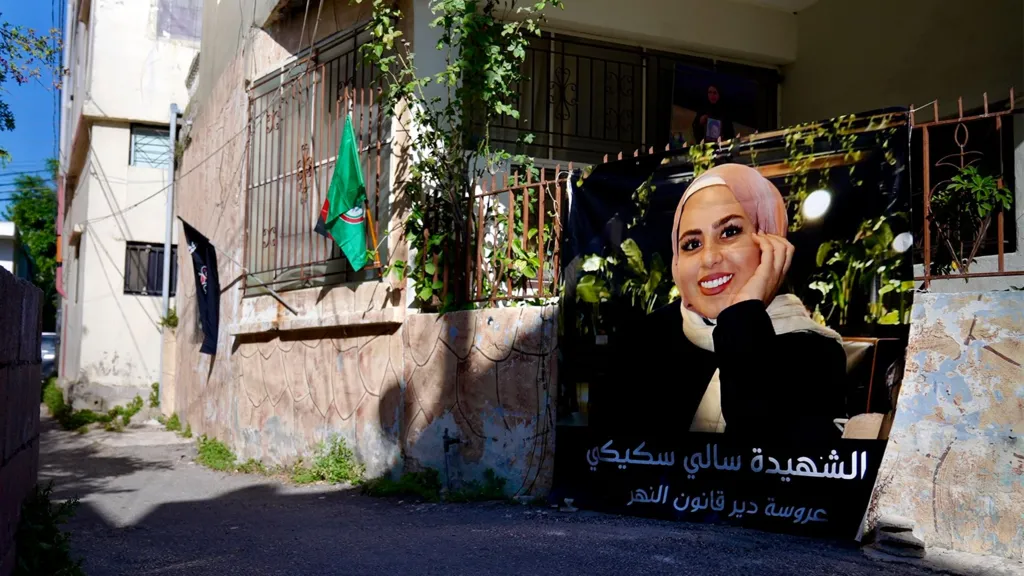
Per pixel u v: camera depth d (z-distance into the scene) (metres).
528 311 7.11
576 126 9.31
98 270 17.11
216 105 13.12
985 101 5.16
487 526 6.12
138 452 12.48
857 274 5.30
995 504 4.80
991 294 4.93
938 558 4.78
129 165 17.41
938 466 5.00
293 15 10.45
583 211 6.71
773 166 5.70
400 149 8.50
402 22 8.52
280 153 10.44
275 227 10.47
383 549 5.57
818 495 5.38
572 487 6.56
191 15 17.77
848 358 5.30
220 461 10.95
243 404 11.17
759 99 10.11
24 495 4.85
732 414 5.76
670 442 6.05
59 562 4.86
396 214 8.48
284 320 10.05
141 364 17.23
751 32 9.78
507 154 7.94
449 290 7.96
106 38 17.16
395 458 8.29
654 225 6.27
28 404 4.95
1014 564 4.64
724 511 5.76
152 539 6.37
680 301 6.08
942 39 8.18
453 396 7.72
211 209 13.15
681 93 9.61
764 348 5.64
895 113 5.24
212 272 12.38
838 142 5.44
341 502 7.77
